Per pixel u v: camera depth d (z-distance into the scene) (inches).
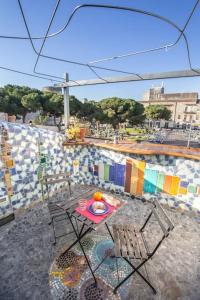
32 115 874.1
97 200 99.4
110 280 85.2
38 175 144.6
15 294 77.2
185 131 901.2
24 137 130.3
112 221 129.7
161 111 986.1
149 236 114.8
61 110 658.8
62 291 79.4
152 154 141.6
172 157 137.8
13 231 114.8
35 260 93.9
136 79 143.7
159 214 87.9
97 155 170.6
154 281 84.6
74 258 96.4
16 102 669.9
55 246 103.6
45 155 148.6
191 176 133.9
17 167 128.1
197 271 90.6
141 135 751.7
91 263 93.7
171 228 72.1
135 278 86.2
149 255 78.1
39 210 138.4
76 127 176.7
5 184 121.1
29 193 138.5
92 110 738.8
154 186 148.6
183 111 1595.7
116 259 97.1
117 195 165.5
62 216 128.0
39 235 111.9
